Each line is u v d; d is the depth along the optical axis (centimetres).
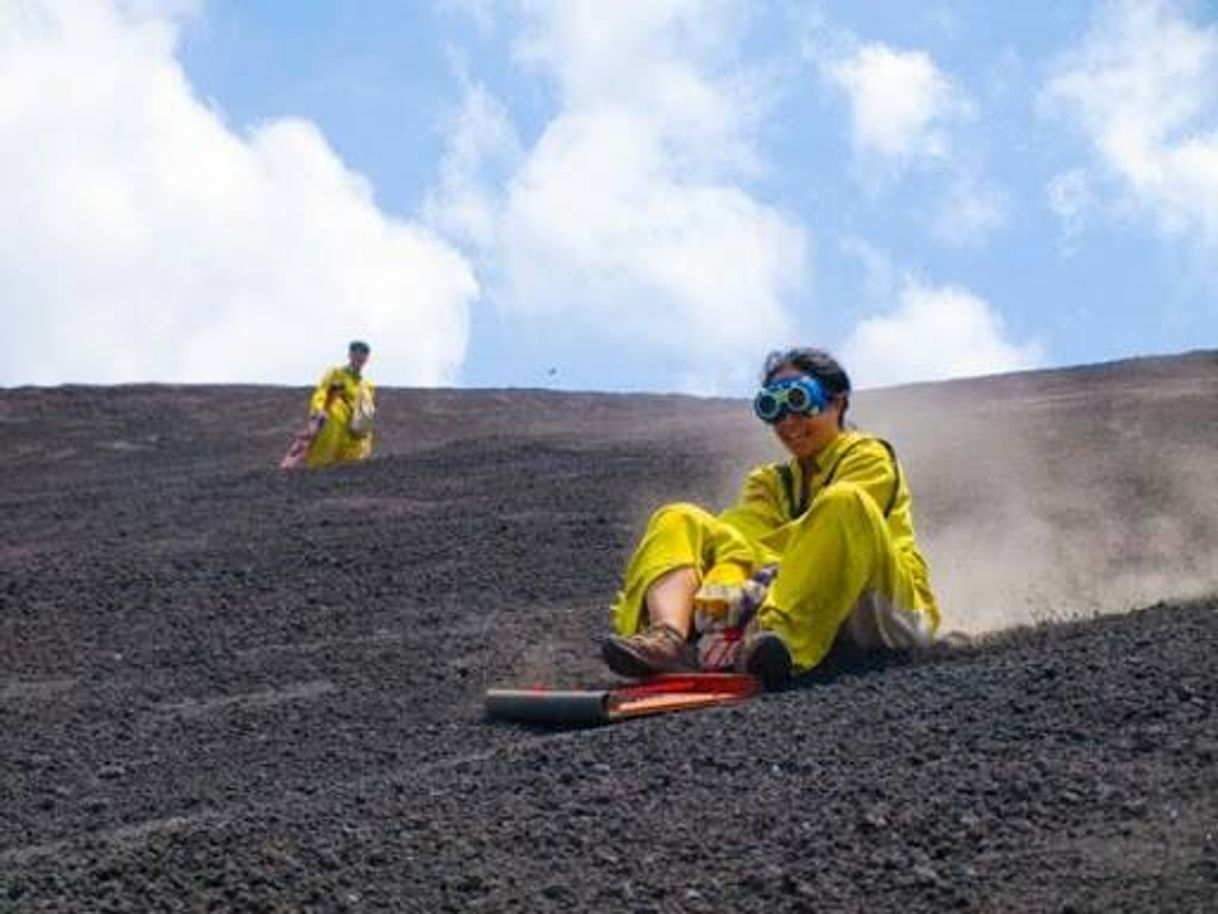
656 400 2980
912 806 476
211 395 2856
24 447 2520
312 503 1467
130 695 783
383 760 638
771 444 1705
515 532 1194
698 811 498
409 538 1191
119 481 1962
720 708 617
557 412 2866
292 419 2706
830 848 458
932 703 570
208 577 1081
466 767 572
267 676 805
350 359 1966
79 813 601
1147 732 503
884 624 682
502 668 782
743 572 702
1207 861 413
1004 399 2091
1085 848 434
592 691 667
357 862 479
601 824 495
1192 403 1788
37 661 871
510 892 453
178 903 460
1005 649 670
